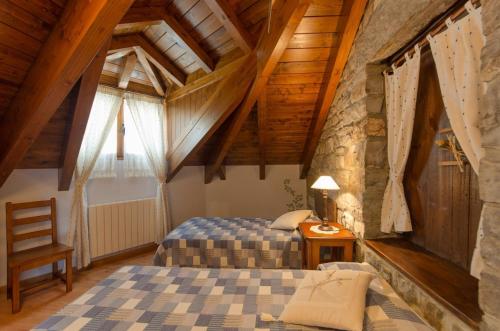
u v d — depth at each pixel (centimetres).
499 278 85
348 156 253
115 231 356
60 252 261
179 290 155
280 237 265
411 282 146
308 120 358
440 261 156
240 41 265
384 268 175
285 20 214
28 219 271
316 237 226
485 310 90
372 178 209
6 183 269
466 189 138
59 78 193
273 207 483
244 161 472
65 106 258
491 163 88
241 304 141
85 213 324
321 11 225
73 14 177
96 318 127
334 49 257
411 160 183
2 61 196
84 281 293
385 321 119
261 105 325
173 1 245
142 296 148
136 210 382
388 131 195
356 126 229
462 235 142
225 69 309
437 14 137
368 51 200
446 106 130
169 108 405
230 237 269
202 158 457
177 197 449
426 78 165
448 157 150
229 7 237
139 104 379
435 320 128
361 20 215
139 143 389
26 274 283
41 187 293
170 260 264
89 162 325
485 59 90
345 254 226
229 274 176
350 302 122
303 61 276
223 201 488
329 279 140
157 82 376
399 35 160
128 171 378
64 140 282
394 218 190
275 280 167
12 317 225
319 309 121
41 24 188
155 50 319
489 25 88
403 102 176
